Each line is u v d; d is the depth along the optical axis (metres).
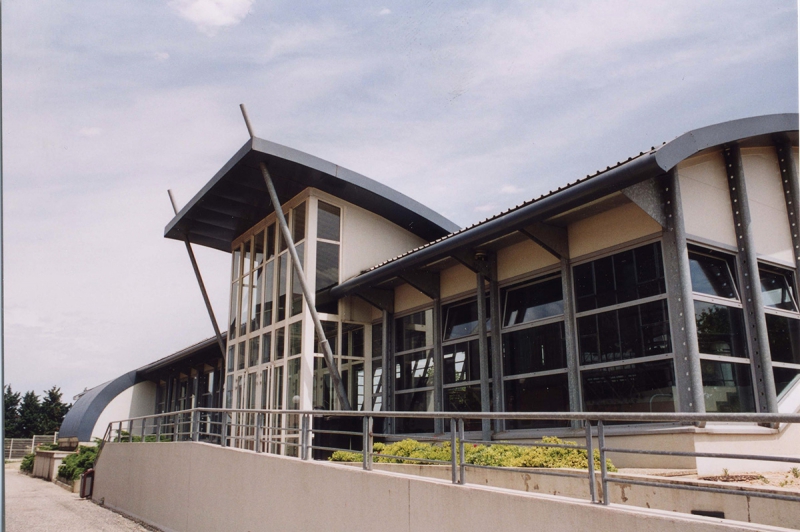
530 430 11.06
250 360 17.83
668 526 4.30
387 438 14.76
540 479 7.93
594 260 10.66
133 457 16.05
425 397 14.22
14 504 18.44
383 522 7.08
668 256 9.29
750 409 9.42
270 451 15.70
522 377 11.71
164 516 13.42
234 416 18.09
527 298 12.02
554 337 11.26
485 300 12.65
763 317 9.68
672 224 9.27
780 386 9.99
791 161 11.11
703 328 9.27
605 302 10.33
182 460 12.84
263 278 17.75
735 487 5.86
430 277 14.15
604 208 10.40
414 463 10.16
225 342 20.98
